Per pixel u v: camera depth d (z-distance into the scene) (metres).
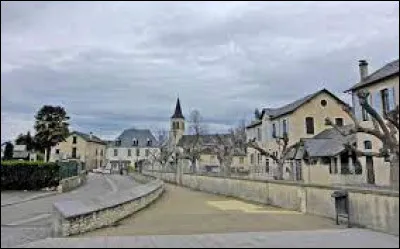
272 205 22.48
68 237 12.32
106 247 10.37
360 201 13.67
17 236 13.09
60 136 58.47
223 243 10.81
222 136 83.44
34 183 34.44
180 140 95.69
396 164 13.56
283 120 45.66
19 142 59.16
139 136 120.50
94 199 15.52
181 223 15.89
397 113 14.37
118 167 111.44
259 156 52.69
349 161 32.66
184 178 48.16
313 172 22.27
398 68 26.67
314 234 12.22
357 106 31.14
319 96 44.47
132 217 18.19
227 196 30.97
